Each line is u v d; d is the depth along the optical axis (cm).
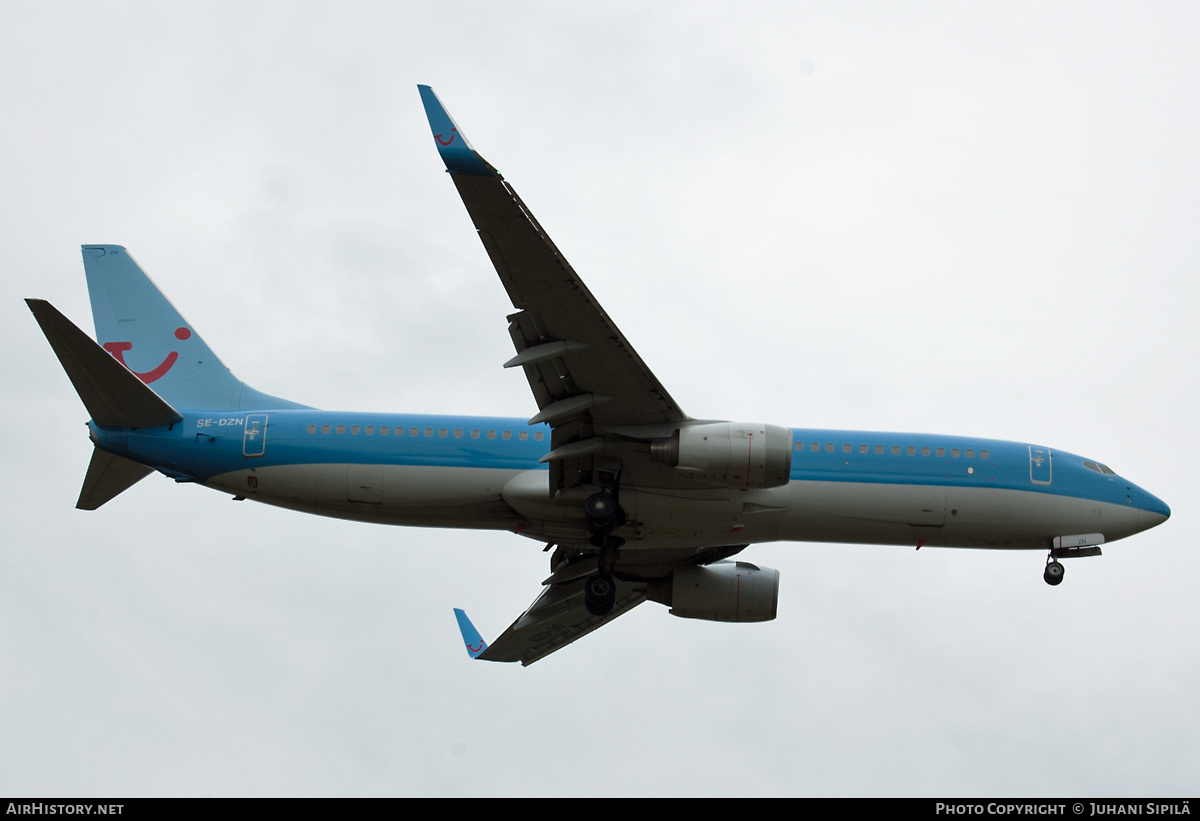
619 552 6025
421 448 5459
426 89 4150
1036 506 5669
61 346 5066
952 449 5694
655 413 5031
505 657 6731
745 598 6212
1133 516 5759
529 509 5366
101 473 5678
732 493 5316
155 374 6159
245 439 5466
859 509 5547
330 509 5534
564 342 4741
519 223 4291
